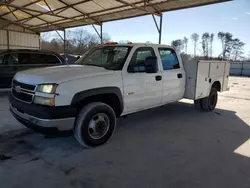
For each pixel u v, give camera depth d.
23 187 2.46
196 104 6.31
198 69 5.26
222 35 46.38
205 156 3.38
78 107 3.43
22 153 3.32
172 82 4.92
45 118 3.00
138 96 4.16
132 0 10.05
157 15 10.74
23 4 13.41
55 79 3.12
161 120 5.33
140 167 2.99
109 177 2.72
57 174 2.76
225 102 7.96
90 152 3.42
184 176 2.79
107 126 3.71
